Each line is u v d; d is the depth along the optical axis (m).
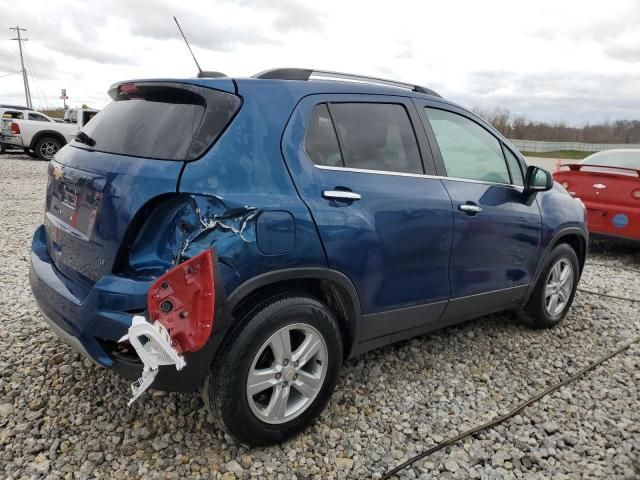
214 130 2.39
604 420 3.07
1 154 18.45
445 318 3.48
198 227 2.27
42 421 2.76
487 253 3.57
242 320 2.42
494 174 3.72
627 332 4.43
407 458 2.66
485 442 2.82
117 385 3.11
